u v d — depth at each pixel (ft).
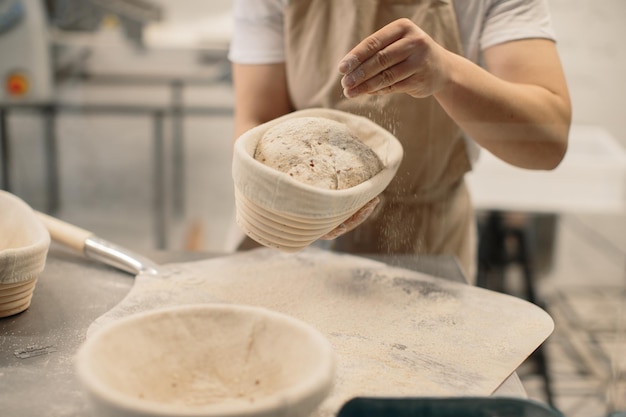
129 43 5.87
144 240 4.79
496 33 2.25
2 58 5.20
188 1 6.51
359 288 2.41
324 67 2.36
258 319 1.58
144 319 1.54
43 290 2.33
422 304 2.29
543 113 2.11
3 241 2.33
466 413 1.50
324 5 2.32
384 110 2.25
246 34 2.65
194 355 1.57
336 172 1.97
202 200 5.17
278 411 1.24
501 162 2.45
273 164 1.98
